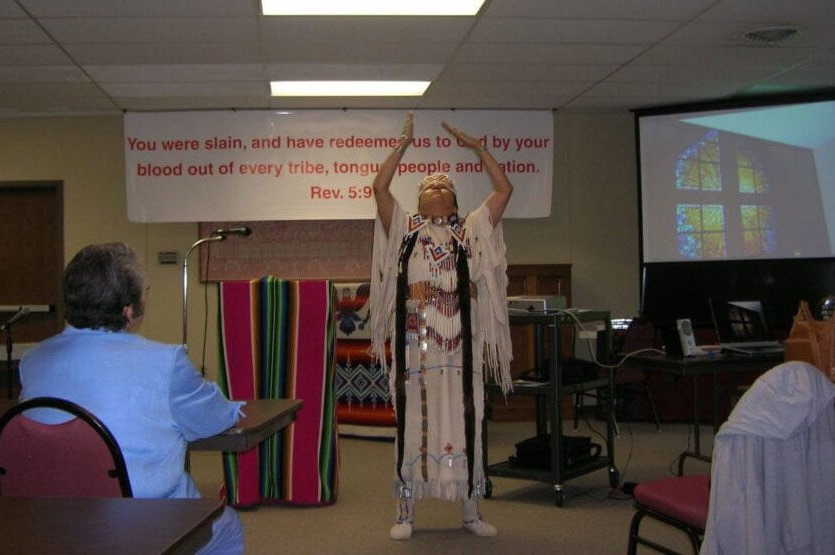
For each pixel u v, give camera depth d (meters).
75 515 1.25
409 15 4.05
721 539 1.84
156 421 1.66
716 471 1.87
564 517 3.61
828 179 5.98
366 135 6.00
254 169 5.93
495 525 3.50
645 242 6.33
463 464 3.20
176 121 5.89
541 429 4.26
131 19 4.02
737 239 6.14
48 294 6.28
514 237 6.54
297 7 3.93
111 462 1.58
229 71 4.98
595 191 6.60
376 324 3.31
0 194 6.28
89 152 6.23
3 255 6.28
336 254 6.32
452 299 3.20
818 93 5.99
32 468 1.62
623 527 3.45
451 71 5.10
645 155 6.35
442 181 3.29
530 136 6.14
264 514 3.71
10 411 1.60
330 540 3.30
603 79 5.41
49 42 4.37
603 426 5.89
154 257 6.25
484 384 3.74
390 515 3.68
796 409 1.78
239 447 2.08
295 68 4.95
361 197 5.99
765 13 4.14
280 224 6.30
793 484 1.80
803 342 2.84
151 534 1.16
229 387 3.81
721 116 6.18
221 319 3.82
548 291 6.38
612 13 4.09
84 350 1.67
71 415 1.63
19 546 1.10
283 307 3.82
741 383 5.82
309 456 3.81
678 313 6.21
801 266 6.00
